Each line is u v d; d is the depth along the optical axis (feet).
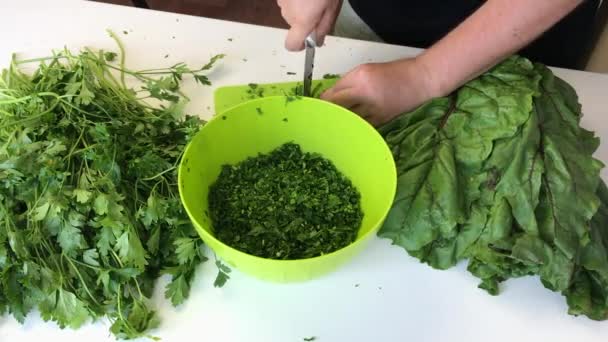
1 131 2.56
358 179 2.68
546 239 2.35
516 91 2.60
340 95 2.77
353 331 2.31
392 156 2.40
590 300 2.34
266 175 2.69
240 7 6.47
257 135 2.73
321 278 2.45
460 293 2.43
